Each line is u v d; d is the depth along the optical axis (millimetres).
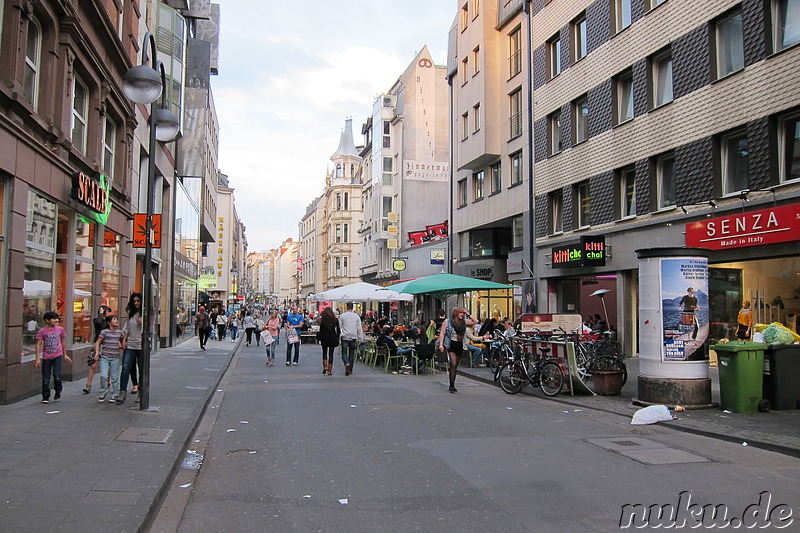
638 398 11094
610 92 21109
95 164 14367
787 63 14211
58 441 7371
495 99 29875
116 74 16312
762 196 14773
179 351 25703
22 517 4641
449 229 36031
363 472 6676
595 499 5688
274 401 12039
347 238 77500
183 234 33438
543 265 25375
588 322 22453
